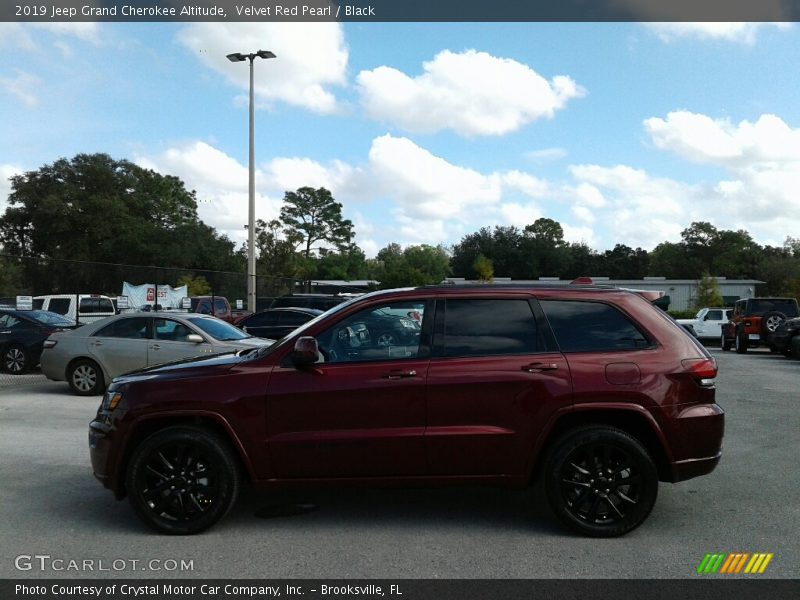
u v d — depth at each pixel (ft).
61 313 59.00
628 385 15.93
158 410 16.29
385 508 18.28
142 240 193.98
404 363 16.28
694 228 335.47
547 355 16.26
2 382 45.60
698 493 19.76
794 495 19.54
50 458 24.09
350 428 16.06
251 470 16.14
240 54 84.89
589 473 15.92
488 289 17.12
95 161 208.74
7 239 201.87
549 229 356.79
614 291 17.16
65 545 15.58
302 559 14.65
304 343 15.93
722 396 40.27
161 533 16.21
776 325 77.71
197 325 39.01
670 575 13.75
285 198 293.64
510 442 15.94
